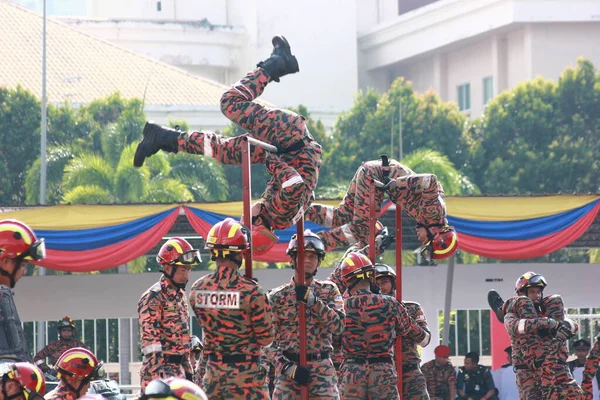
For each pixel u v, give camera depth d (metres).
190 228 27.64
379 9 121.88
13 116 64.62
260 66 13.27
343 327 13.21
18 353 10.05
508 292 27.52
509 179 69.75
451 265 26.52
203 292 10.97
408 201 15.48
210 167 57.72
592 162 70.44
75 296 25.86
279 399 12.89
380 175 15.49
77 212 23.94
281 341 13.02
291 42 109.62
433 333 27.05
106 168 51.66
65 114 65.75
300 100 109.62
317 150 13.05
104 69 82.75
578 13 92.44
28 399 9.92
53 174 59.06
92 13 121.00
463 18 99.81
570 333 18.42
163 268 14.98
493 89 98.69
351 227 15.84
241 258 11.08
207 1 114.12
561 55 93.44
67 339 23.06
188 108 82.31
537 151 71.44
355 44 111.19
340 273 14.98
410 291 27.12
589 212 25.06
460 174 62.53
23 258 10.21
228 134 75.62
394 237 16.84
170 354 14.97
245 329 10.91
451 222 24.84
